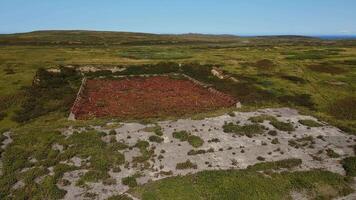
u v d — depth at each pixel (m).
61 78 61.91
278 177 24.98
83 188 23.73
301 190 23.53
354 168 26.70
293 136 33.22
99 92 51.91
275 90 55.31
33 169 25.72
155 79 62.84
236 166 27.05
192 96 49.22
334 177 25.25
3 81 56.28
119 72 68.81
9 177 24.58
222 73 67.50
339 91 54.69
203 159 28.03
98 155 27.98
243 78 63.34
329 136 33.84
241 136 32.62
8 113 42.25
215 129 33.84
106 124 34.50
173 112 40.44
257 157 28.50
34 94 50.34
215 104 44.38
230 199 22.08
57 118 39.69
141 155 28.39
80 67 69.31
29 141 30.27
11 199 22.17
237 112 39.59
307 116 40.06
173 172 26.00
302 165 27.50
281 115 39.50
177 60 81.69
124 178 24.91
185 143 30.70
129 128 33.47
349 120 42.19
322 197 22.84
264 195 22.66
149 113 39.91
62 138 30.91
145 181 24.73
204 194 22.58
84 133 31.73
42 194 22.73
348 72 67.38
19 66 68.31
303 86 58.06
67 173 25.45
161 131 32.75
